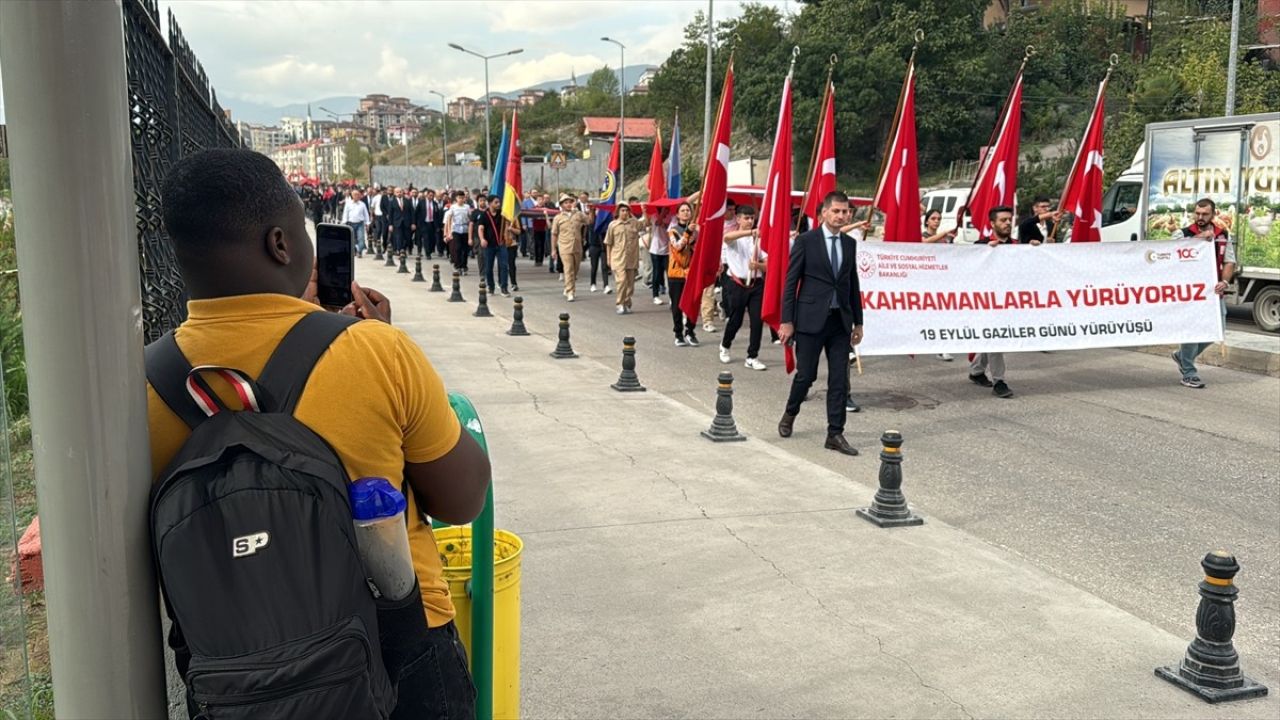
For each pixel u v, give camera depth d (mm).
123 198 1437
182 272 1729
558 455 7293
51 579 1452
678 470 6938
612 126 95562
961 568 5152
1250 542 5906
